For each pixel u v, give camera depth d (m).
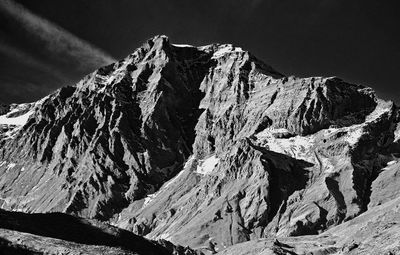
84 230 145.00
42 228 135.38
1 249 95.12
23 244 103.06
